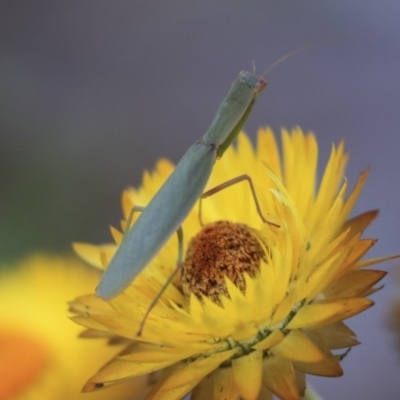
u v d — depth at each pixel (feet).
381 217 1.47
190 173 0.99
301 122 1.74
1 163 1.63
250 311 0.94
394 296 1.04
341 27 1.85
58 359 1.05
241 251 0.99
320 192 0.98
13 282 1.10
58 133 1.78
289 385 0.92
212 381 0.95
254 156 1.05
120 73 1.91
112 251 1.03
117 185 1.68
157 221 0.97
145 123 1.83
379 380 1.29
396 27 1.83
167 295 1.01
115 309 0.96
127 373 0.95
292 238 0.96
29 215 1.50
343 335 0.95
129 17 1.97
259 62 1.87
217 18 1.92
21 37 1.95
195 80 1.89
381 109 1.73
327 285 0.94
